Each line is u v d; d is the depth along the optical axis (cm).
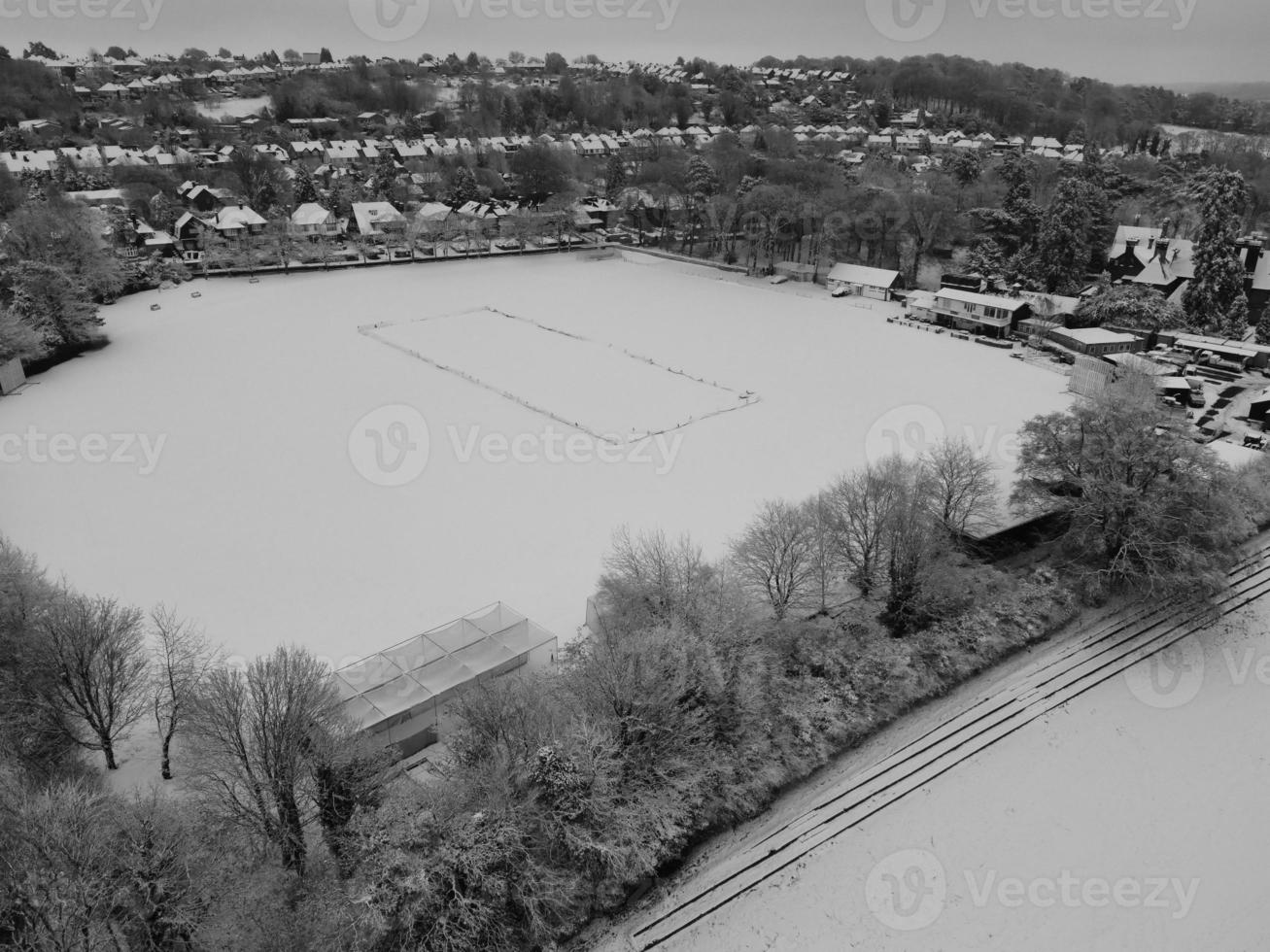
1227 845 5416
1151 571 7188
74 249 14625
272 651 6450
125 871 4225
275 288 17375
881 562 7362
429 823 4597
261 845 4734
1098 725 6297
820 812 5566
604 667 5381
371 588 7325
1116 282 16125
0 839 4125
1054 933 4859
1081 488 7794
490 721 5191
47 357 12781
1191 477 7494
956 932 4847
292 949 4219
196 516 8431
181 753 5431
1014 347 14075
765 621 6581
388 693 5681
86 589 7188
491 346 13812
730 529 8250
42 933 3875
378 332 14438
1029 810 5625
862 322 15600
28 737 5144
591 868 4825
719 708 5628
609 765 5025
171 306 15800
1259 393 11556
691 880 5103
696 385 12238
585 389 12012
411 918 4253
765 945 4741
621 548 7162
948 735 6169
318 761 4719
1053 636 7125
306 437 10244
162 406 11088
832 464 9681
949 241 19125
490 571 7588
